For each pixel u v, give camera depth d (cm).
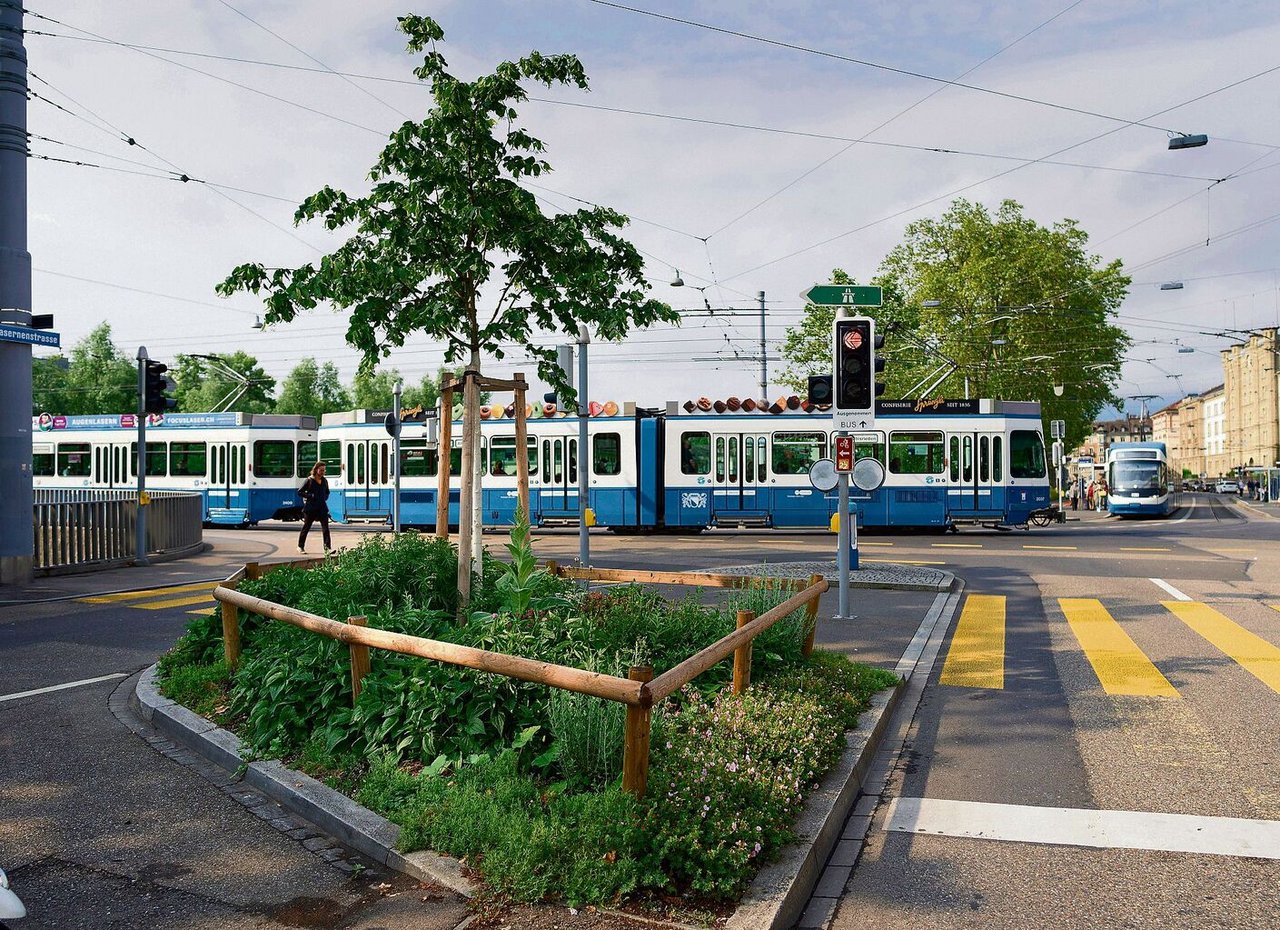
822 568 1611
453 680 544
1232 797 523
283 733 582
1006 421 2519
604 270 816
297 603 757
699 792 436
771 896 388
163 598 1348
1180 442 14675
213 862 442
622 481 2648
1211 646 939
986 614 1165
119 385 7388
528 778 474
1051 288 4347
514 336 802
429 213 784
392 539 853
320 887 414
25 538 1509
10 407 1492
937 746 631
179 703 693
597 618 724
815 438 2569
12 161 1488
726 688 649
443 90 768
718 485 2603
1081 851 457
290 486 3253
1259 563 1748
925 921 389
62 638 1030
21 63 1503
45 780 556
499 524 2766
